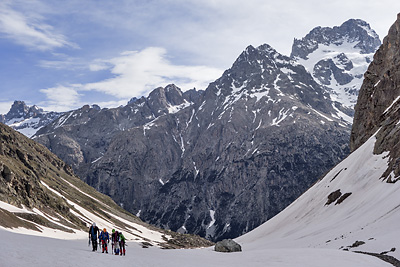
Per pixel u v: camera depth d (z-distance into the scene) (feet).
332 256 151.84
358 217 272.92
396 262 148.87
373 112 509.76
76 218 570.05
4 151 638.94
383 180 320.09
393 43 552.00
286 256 157.89
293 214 443.32
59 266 94.79
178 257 168.66
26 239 157.07
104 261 113.70
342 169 436.76
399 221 206.59
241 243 445.78
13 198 417.69
